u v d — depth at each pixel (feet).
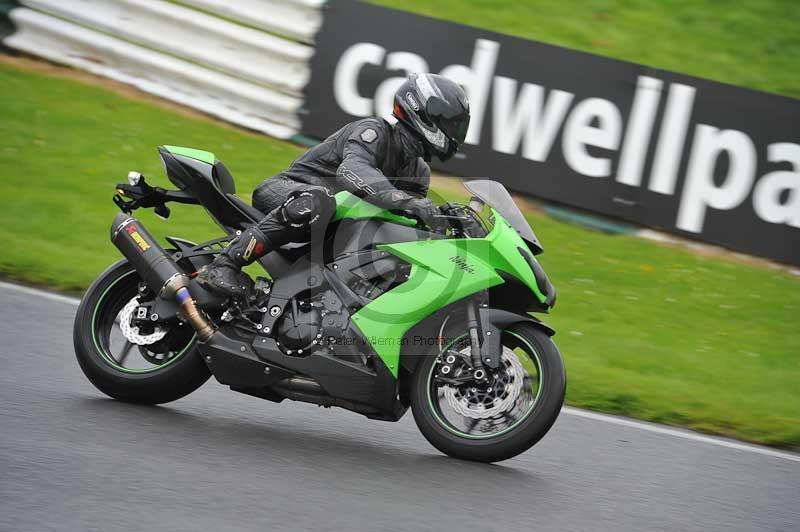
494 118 104.42
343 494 43.29
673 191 100.94
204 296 50.85
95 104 112.88
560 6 135.44
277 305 50.19
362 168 49.80
